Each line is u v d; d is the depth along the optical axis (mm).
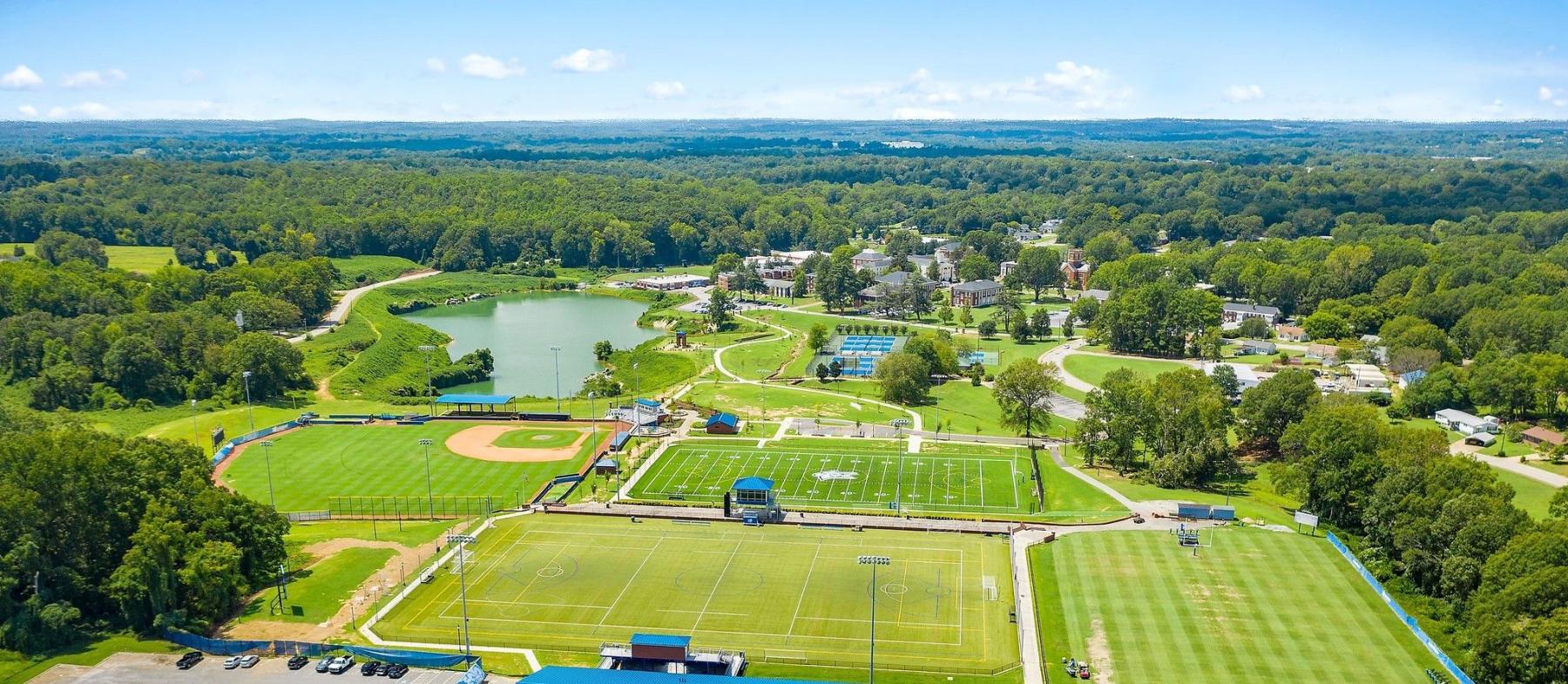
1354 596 166375
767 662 148125
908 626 159000
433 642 153500
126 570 155125
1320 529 195375
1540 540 145750
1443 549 165250
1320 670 143375
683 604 166875
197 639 151750
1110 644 151500
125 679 141625
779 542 193125
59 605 152750
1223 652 148750
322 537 197750
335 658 145500
